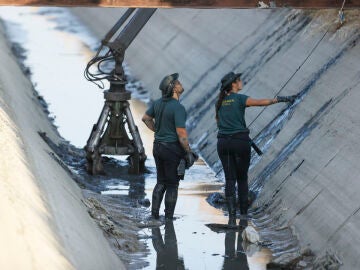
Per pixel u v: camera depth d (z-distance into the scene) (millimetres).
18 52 67688
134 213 30000
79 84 55500
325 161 28750
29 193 20312
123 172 35406
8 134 24219
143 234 27875
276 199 29875
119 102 34688
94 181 34031
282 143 33219
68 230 20891
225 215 29938
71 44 72375
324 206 26609
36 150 27750
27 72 59062
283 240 26891
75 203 25766
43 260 17141
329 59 35406
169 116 28641
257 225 28750
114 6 31562
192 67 50562
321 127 31047
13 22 83938
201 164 37656
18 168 21344
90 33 78000
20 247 17172
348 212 25188
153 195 29375
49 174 25500
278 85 37938
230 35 49406
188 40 55250
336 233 24859
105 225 26625
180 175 28953
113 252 24906
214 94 44188
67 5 31375
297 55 38594
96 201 28516
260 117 37156
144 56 60250
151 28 64000
